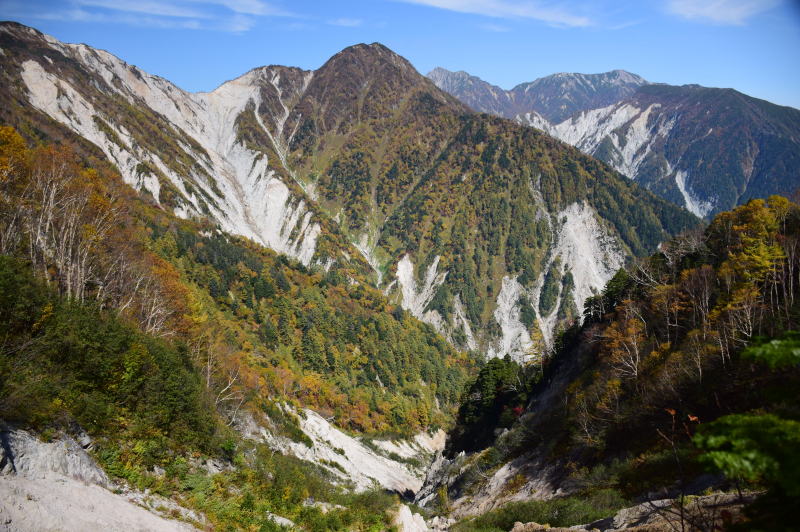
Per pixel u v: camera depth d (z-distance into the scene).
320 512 29.31
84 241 49.03
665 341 58.56
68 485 16.17
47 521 14.03
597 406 54.50
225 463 28.39
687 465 31.25
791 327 42.06
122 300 50.66
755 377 36.59
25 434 16.39
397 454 120.44
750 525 7.75
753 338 8.68
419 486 106.06
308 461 63.53
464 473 77.25
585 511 34.53
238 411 51.03
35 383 18.69
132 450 21.61
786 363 8.07
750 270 53.62
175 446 24.94
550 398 77.62
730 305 48.62
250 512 23.81
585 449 52.59
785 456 7.25
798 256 54.25
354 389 143.62
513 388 92.69
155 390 25.72
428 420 151.50
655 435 42.62
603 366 66.06
